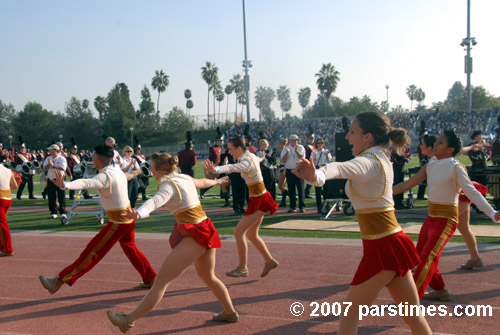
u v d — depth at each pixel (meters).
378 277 2.88
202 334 4.15
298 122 58.62
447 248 7.25
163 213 12.66
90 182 4.90
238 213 12.07
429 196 4.68
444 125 50.34
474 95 97.62
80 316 4.73
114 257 7.39
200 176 25.38
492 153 11.09
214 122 68.56
